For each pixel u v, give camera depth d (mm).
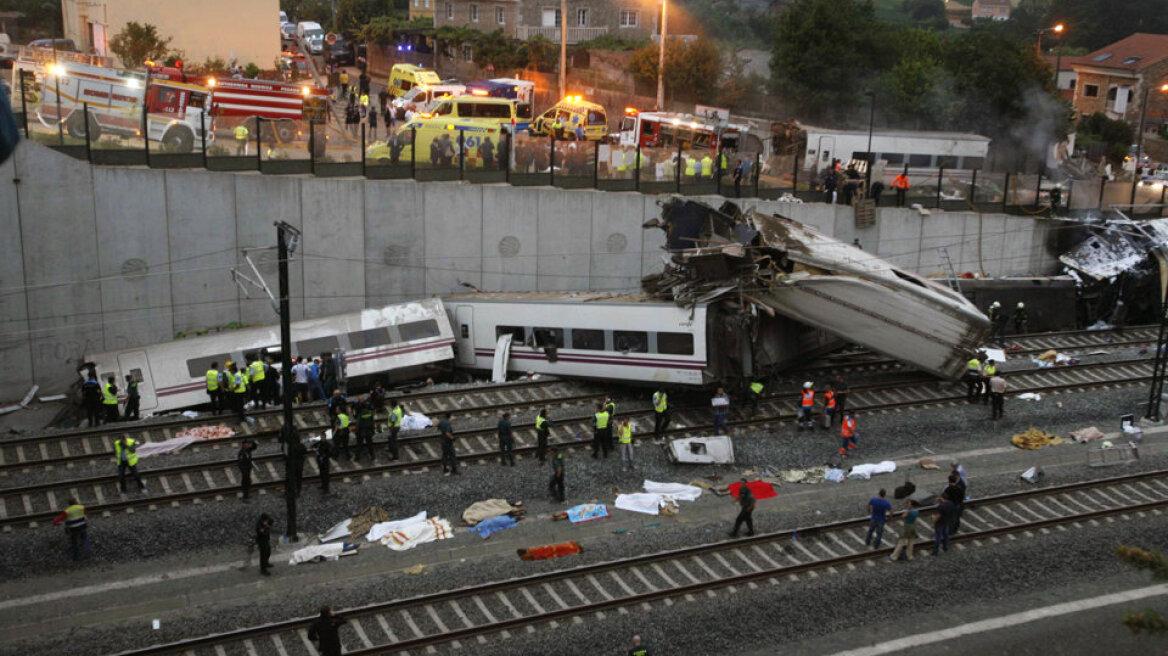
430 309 32938
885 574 20797
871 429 28875
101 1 50438
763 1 92312
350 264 35531
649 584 20078
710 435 28297
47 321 31781
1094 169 59250
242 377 27844
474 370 34031
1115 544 22344
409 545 21516
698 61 57469
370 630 18281
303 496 23797
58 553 20859
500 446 25922
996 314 37406
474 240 37000
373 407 27656
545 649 17812
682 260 30859
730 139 46531
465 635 18078
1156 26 105688
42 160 30781
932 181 45156
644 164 39031
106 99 31578
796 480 25234
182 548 21266
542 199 37438
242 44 52531
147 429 27000
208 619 18500
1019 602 19969
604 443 26484
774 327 31359
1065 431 29141
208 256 33562
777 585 20203
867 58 58219
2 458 25031
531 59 61938
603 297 32250
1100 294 40500
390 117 42438
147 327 33250
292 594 19656
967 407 31031
